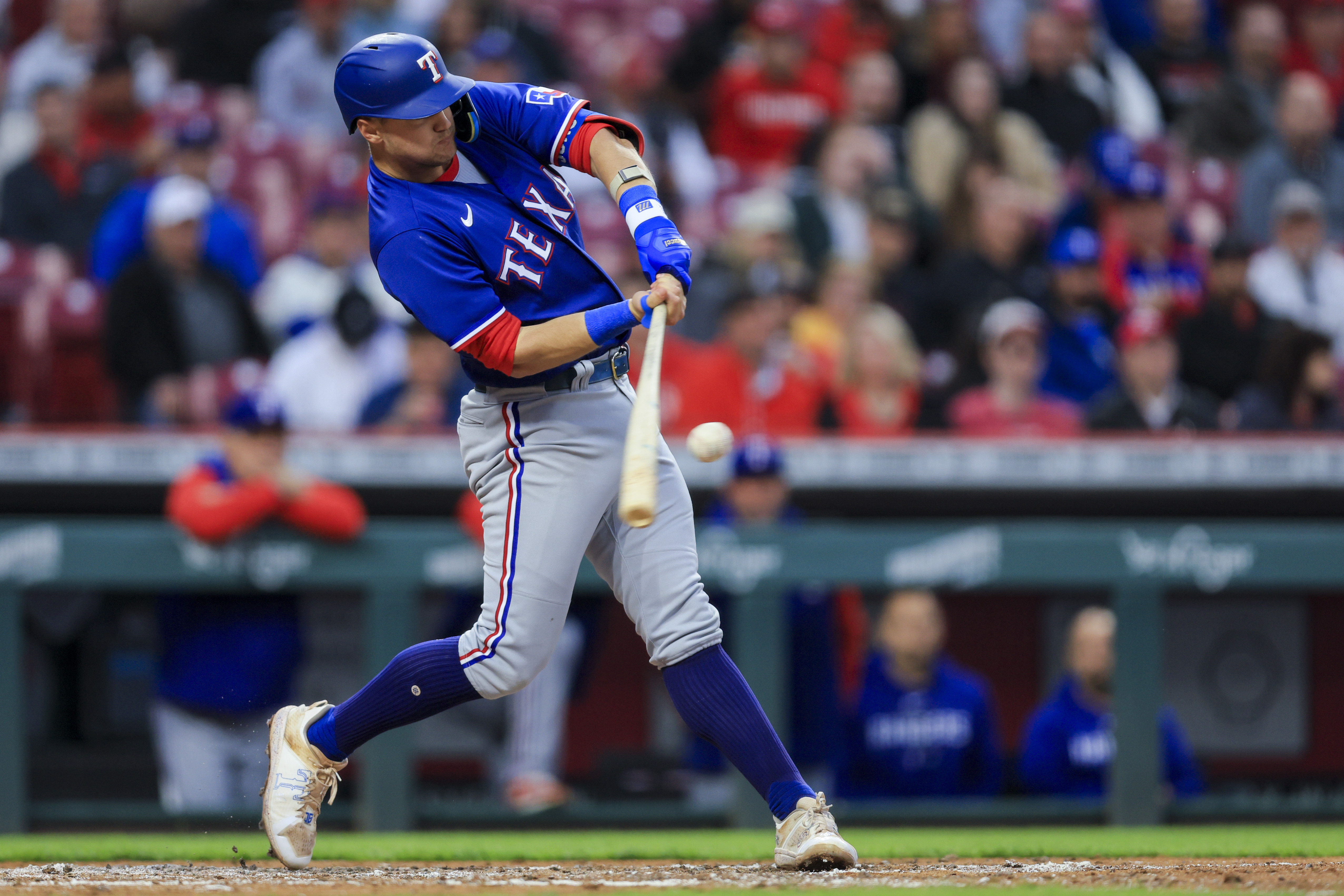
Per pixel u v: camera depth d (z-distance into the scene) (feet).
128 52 94.94
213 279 81.87
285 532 62.59
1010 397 82.28
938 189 97.30
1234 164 103.50
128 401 80.33
